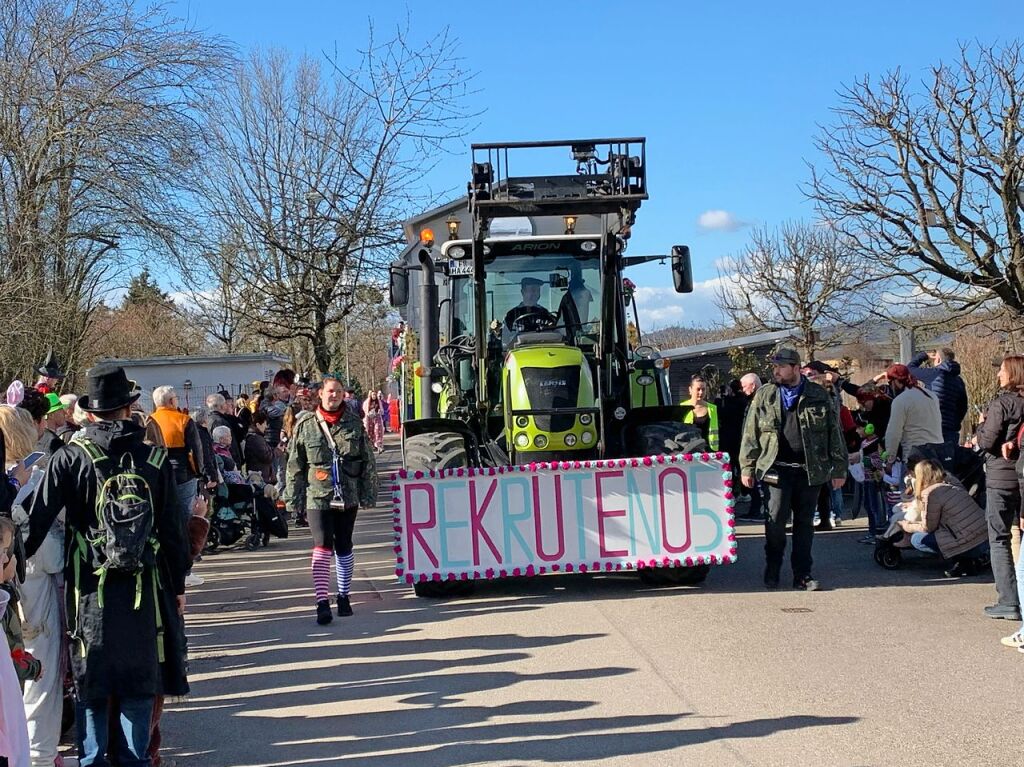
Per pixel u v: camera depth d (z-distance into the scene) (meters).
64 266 16.69
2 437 4.80
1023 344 21.30
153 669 4.30
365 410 28.89
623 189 8.70
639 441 8.87
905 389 9.91
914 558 9.82
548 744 5.05
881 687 5.75
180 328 42.28
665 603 8.05
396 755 5.00
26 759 3.93
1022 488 6.58
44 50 16.14
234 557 11.62
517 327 9.98
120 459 4.36
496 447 9.07
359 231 20.25
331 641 7.32
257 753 5.12
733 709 5.44
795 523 8.48
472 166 8.72
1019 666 6.11
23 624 4.73
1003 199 19.50
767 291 35.00
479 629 7.43
